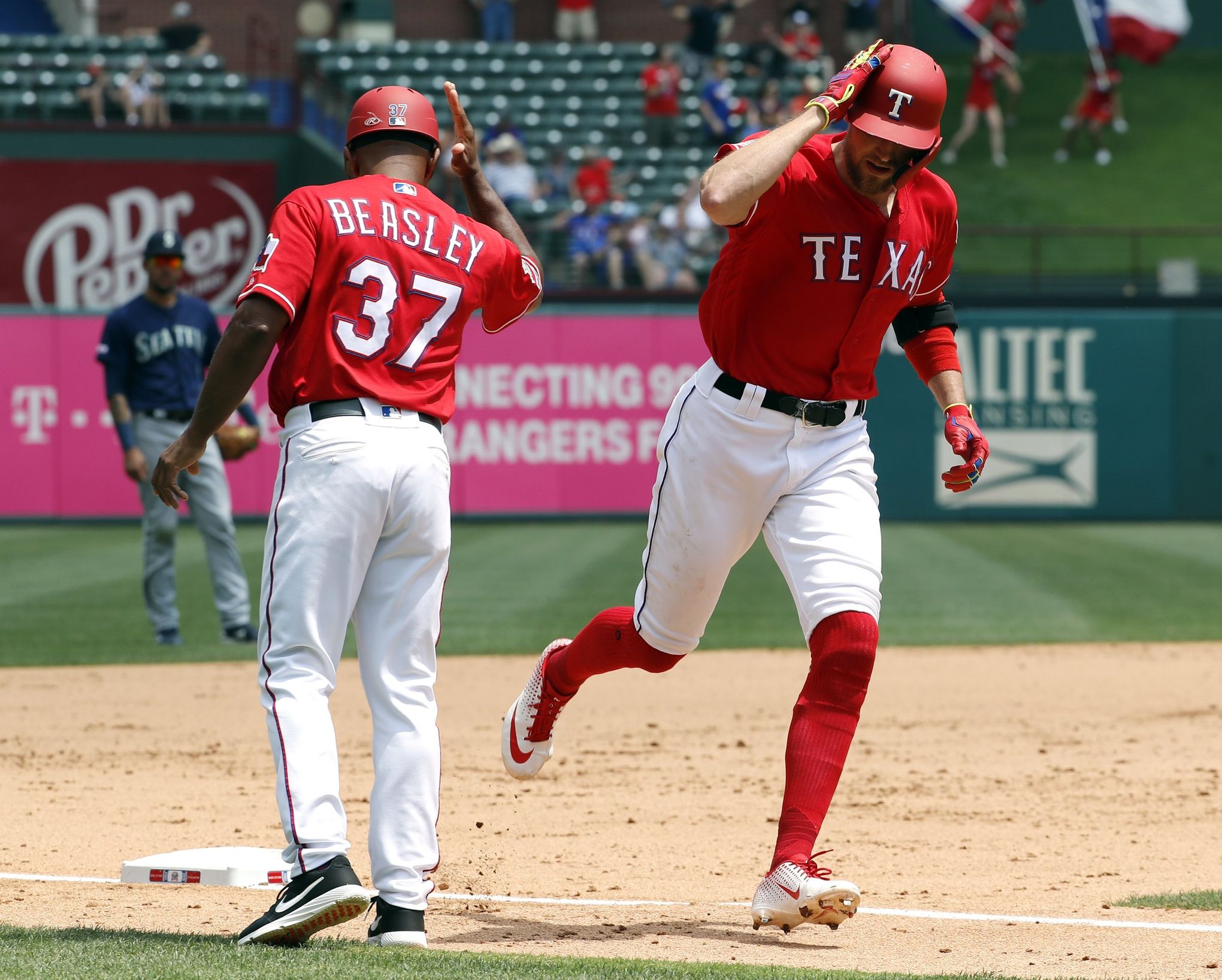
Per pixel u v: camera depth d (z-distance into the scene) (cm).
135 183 7612
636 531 6719
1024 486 7225
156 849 1842
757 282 1433
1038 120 10950
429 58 9400
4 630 3991
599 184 8138
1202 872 1758
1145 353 7219
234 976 1141
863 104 1390
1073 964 1327
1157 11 10431
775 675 3453
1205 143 10619
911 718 2900
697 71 9331
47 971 1160
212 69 8919
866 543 1459
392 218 1348
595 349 7162
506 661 3572
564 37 10175
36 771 2358
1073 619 4306
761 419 1457
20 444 6969
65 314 6969
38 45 9125
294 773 1290
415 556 1349
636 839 1938
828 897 1336
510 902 1595
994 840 1936
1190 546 6188
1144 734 2722
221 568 3697
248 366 1288
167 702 3011
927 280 1533
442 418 1371
